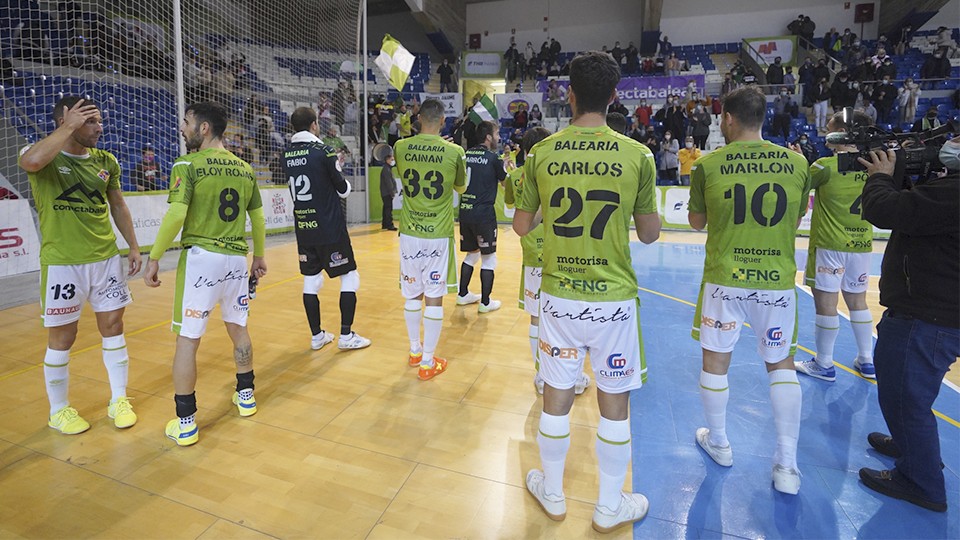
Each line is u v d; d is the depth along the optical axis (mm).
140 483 2146
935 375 1903
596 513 1896
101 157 2545
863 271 3123
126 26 9172
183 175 2311
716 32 18266
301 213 3484
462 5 19938
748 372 3348
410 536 1857
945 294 1816
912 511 2002
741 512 2006
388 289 5473
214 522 1918
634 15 18875
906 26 15961
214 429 2602
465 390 3078
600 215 1688
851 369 3424
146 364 3395
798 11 17594
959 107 13555
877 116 13430
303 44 13898
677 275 6359
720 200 2125
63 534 1842
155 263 2297
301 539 1836
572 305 1753
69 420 2531
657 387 3146
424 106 3082
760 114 2109
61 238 2365
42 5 8609
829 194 3057
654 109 15492
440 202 3123
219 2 12219
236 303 2621
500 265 6988
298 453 2391
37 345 3688
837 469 2293
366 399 2951
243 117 10594
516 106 15703
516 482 2182
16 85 8234
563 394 1873
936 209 1701
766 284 2088
